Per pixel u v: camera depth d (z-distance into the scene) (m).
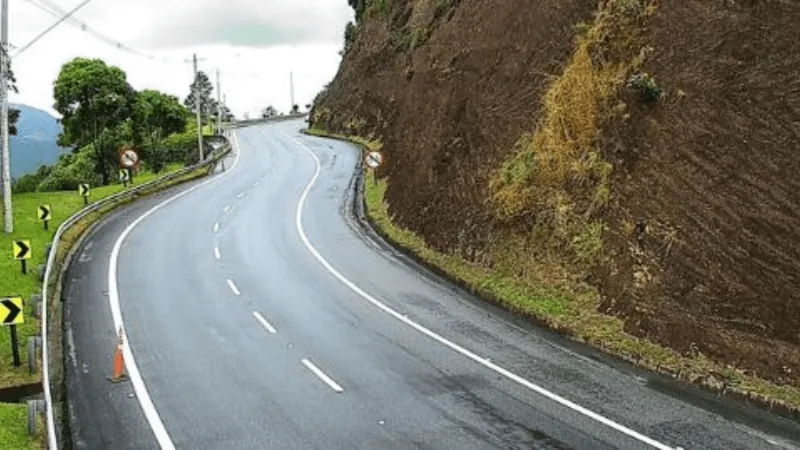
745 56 17.80
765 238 15.04
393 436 12.16
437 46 37.97
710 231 16.00
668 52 19.53
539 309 18.14
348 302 19.92
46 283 19.72
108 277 22.47
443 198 25.58
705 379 13.76
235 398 13.83
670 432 12.03
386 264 23.91
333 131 66.12
